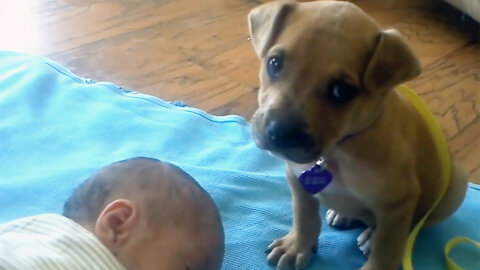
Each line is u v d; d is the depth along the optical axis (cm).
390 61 45
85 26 96
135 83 84
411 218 53
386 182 49
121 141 70
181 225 48
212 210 50
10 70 78
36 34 93
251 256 57
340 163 49
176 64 89
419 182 53
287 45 45
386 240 52
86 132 70
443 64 93
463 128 79
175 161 67
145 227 47
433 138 54
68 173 64
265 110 45
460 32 102
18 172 64
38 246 43
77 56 89
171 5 105
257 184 65
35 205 60
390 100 49
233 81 86
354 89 45
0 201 61
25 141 68
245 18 102
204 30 98
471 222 63
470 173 71
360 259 58
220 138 72
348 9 46
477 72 91
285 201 63
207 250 48
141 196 48
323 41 44
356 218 57
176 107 76
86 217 48
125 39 94
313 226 56
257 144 46
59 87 76
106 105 74
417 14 108
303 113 44
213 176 65
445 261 59
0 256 41
